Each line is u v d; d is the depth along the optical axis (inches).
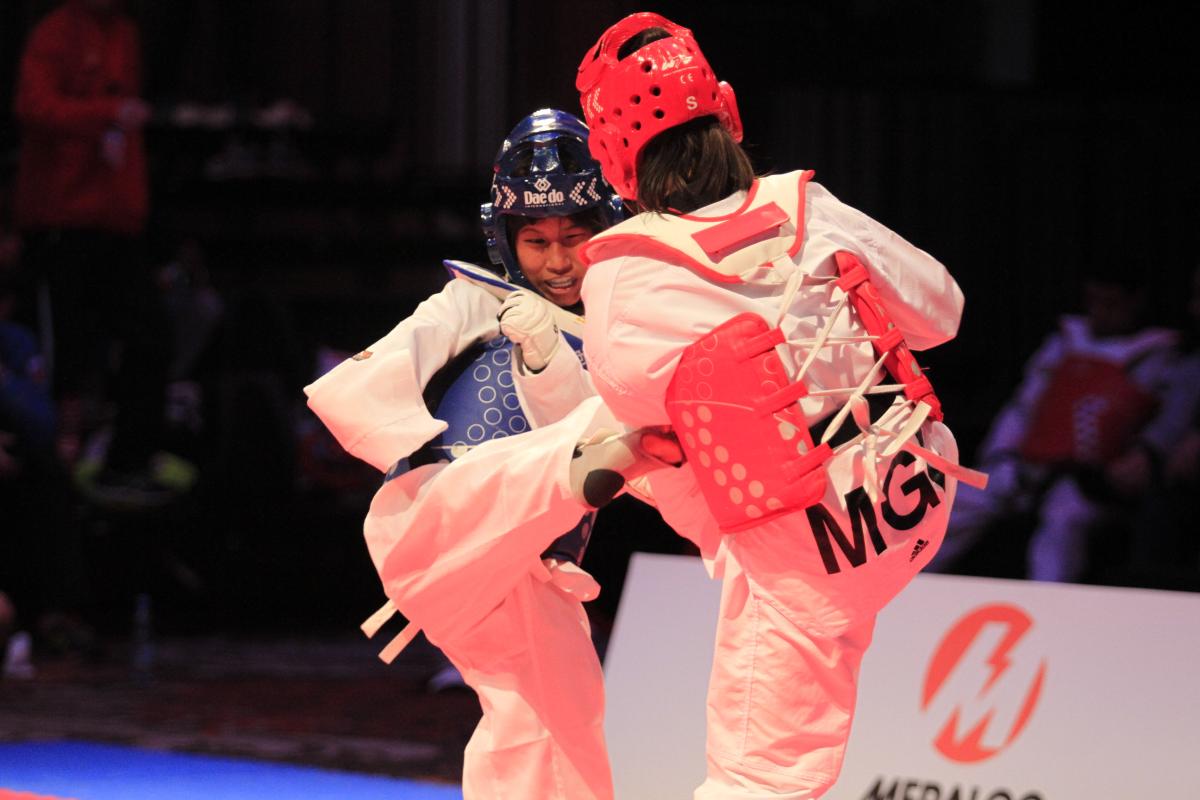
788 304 262.2
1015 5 1446.9
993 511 762.2
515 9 1478.8
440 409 319.3
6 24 1414.9
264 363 1031.6
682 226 266.8
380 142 1390.3
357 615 995.9
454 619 303.3
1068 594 399.9
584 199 314.8
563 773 305.1
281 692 722.2
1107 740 385.4
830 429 261.1
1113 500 729.6
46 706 676.7
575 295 327.0
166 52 1450.5
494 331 323.9
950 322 293.6
